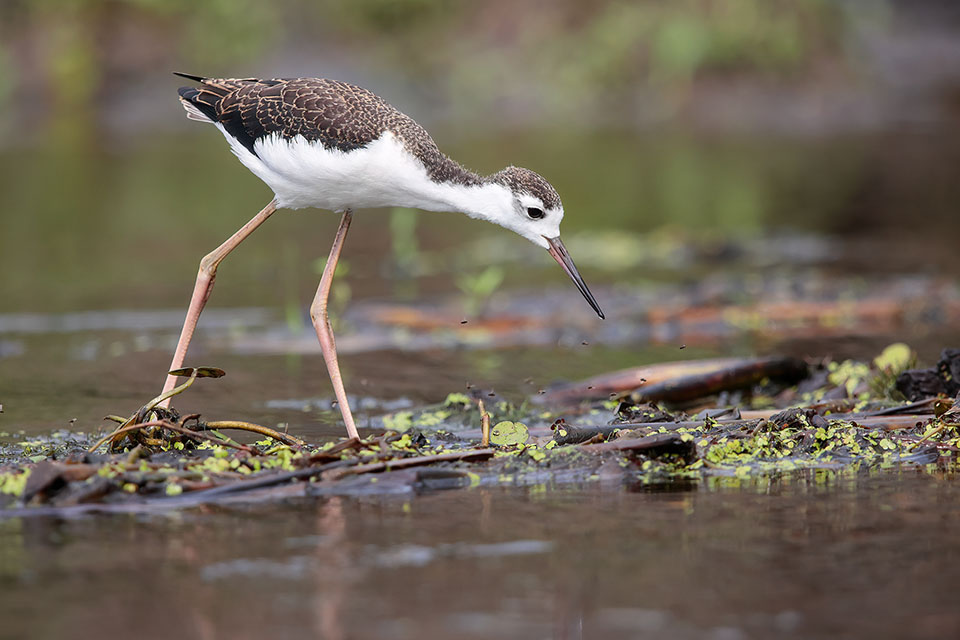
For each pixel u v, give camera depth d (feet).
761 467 28.12
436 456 27.43
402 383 38.73
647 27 109.91
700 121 105.60
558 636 18.66
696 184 79.56
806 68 109.70
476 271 59.06
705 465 28.17
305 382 38.73
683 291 52.26
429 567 21.47
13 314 48.78
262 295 52.75
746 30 108.58
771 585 20.65
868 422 31.01
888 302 49.08
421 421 33.81
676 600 20.03
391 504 25.20
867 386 35.35
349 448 27.73
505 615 19.42
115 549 22.38
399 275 58.08
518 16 112.06
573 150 91.04
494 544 22.67
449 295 52.75
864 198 74.38
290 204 33.35
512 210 32.91
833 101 107.96
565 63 109.70
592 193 77.00
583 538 22.99
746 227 67.36
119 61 100.58
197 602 19.93
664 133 100.42
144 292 53.06
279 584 20.68
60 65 97.96
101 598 20.11
